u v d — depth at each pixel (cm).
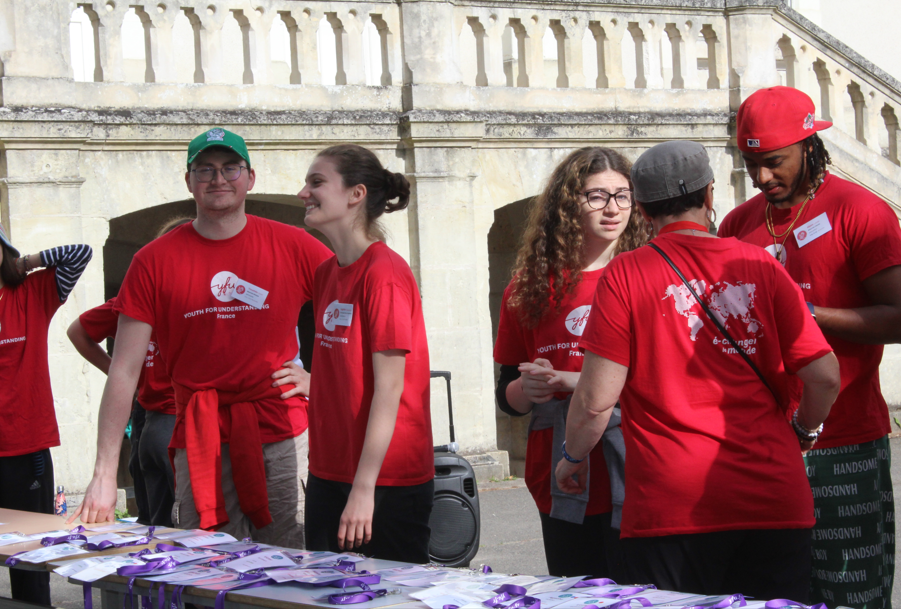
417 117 938
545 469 376
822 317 345
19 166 818
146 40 884
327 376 362
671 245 293
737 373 285
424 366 357
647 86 1057
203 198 396
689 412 282
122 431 384
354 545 334
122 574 270
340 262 370
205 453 394
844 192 360
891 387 1178
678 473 279
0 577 633
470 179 968
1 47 820
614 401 292
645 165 299
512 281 388
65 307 832
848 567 364
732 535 279
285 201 950
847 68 1127
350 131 931
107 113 847
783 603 225
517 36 1020
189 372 403
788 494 279
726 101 1077
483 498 891
